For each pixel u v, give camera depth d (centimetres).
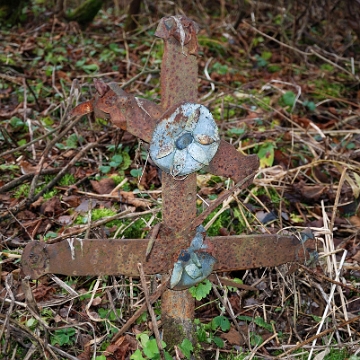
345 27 213
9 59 174
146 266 74
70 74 172
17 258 96
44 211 110
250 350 84
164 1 234
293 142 135
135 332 85
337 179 128
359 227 114
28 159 127
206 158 72
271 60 197
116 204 113
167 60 70
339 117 158
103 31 220
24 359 78
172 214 74
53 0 231
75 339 84
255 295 97
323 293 93
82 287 95
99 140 129
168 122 70
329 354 85
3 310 86
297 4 196
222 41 206
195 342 80
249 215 112
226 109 150
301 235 81
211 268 76
